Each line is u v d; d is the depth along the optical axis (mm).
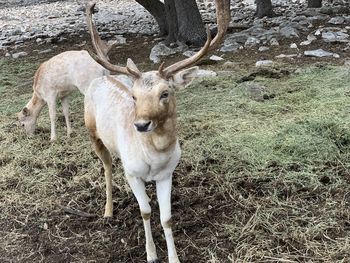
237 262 4152
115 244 4566
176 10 10531
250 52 9594
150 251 4230
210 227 4629
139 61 9938
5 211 5199
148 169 3904
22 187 5605
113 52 10766
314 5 12953
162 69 3672
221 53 9727
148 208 4098
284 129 6062
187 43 10445
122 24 14086
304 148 5637
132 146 3877
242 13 14156
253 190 5090
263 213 4711
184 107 7199
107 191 4875
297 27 10523
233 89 7590
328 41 9523
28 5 21562
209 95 7500
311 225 4508
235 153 5738
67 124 6734
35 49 11820
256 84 7582
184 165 5633
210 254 4281
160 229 4652
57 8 19953
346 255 4133
